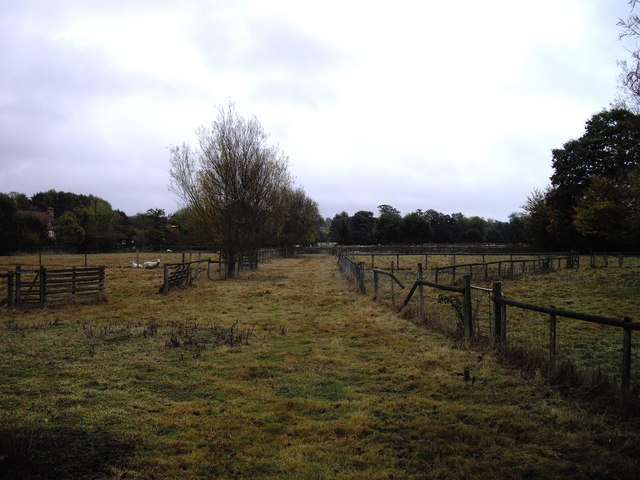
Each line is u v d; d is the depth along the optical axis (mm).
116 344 10305
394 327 11992
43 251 77438
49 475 4406
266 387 7250
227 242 29438
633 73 14719
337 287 23297
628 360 5910
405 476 4441
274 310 15664
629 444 4887
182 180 29578
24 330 12086
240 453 4938
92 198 120938
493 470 4523
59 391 7035
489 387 7039
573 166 62344
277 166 37000
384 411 6145
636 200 27781
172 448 5086
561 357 8703
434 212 118250
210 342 10547
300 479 4414
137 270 37750
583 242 64562
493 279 26609
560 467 4555
